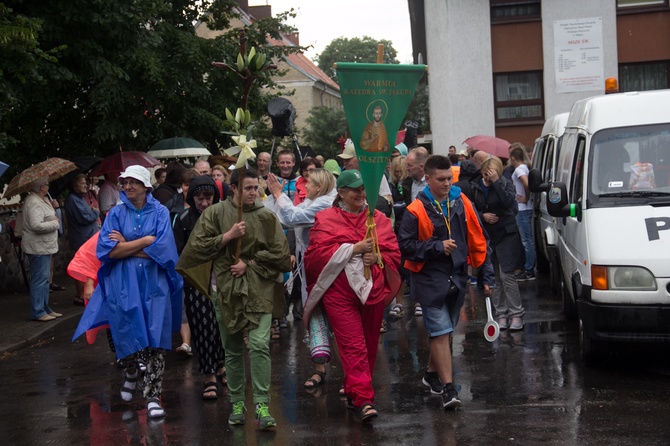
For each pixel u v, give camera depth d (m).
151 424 6.84
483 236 7.14
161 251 7.13
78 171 14.20
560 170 10.79
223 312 6.61
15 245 15.32
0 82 11.38
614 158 8.55
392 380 7.94
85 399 7.81
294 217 8.62
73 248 13.45
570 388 7.36
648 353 8.61
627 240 7.72
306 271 6.84
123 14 14.50
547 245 11.94
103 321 7.24
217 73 17.97
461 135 23.50
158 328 7.07
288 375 8.34
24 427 6.94
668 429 6.12
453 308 7.07
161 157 16.83
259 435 6.39
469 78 23.38
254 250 6.68
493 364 8.39
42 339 11.21
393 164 11.59
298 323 11.15
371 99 6.59
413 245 6.86
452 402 6.74
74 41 14.45
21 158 16.70
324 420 6.71
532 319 10.68
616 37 22.97
